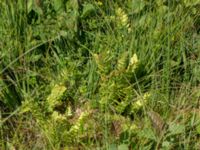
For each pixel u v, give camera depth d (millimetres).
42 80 1239
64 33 1265
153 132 1100
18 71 1223
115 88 1167
